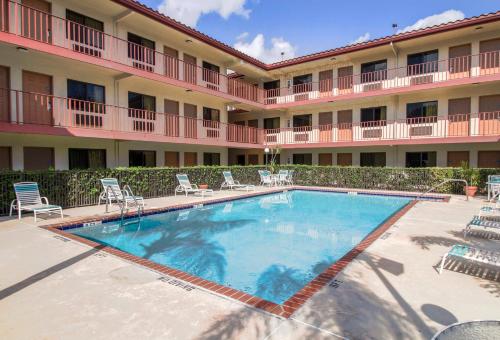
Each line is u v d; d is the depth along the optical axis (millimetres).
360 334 3076
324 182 20422
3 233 7289
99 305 3707
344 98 20438
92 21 14281
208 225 9930
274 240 8211
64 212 10234
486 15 15328
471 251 4867
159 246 7621
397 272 4793
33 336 3070
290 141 24375
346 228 9625
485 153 17438
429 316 3443
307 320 3344
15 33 11203
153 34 16984
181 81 17203
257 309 3607
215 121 21062
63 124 13438
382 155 21062
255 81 26422
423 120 18969
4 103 11805
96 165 15273
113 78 15391
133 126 16406
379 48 19062
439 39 17734
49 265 5105
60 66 13383
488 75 15789
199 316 3439
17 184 9445
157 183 14688
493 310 3596
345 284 4320
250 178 20844
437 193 16234
